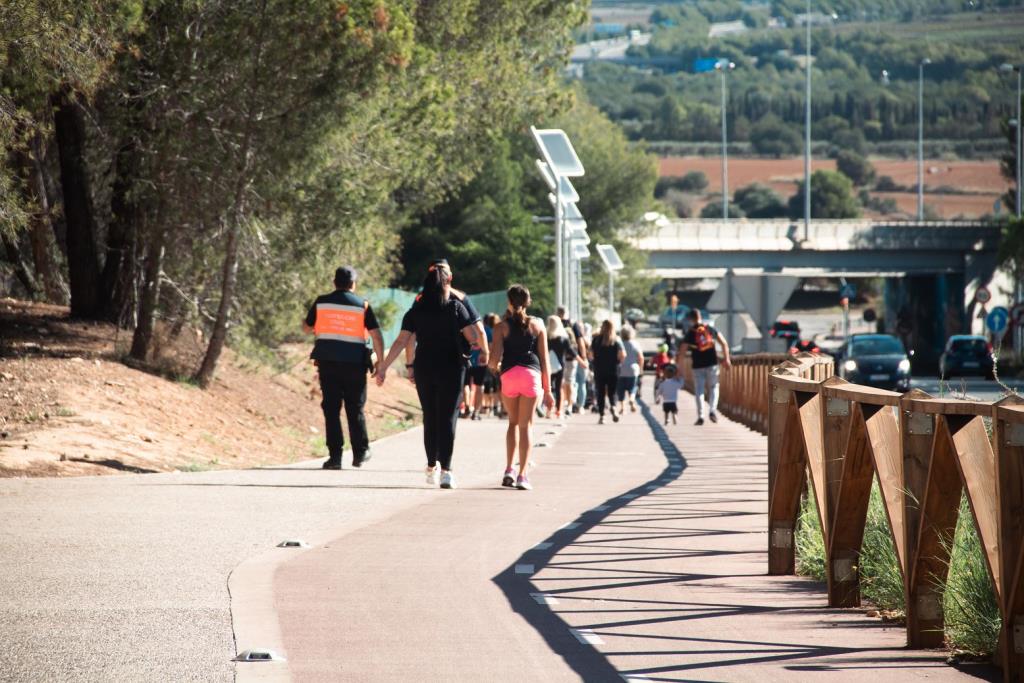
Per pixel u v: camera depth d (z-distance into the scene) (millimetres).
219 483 27875
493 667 13000
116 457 31203
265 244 46156
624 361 64000
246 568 18000
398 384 77312
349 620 15016
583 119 174125
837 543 16344
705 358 57875
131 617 14953
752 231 185625
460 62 59219
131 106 42844
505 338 29078
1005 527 11914
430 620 15102
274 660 13117
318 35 40312
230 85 41719
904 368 95750
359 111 42125
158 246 44906
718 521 23625
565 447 42375
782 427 18594
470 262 144000
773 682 12492
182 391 42938
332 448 32719
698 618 15531
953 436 12898
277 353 54312
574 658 13422
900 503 14492
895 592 15648
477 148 70312
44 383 37469
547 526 22734
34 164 51062
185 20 41531
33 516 22375
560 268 68312
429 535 21406
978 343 118000
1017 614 11992
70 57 33969
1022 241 150250
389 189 49469
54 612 15180
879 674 12836
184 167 43469
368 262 52531
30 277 57031
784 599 16781
